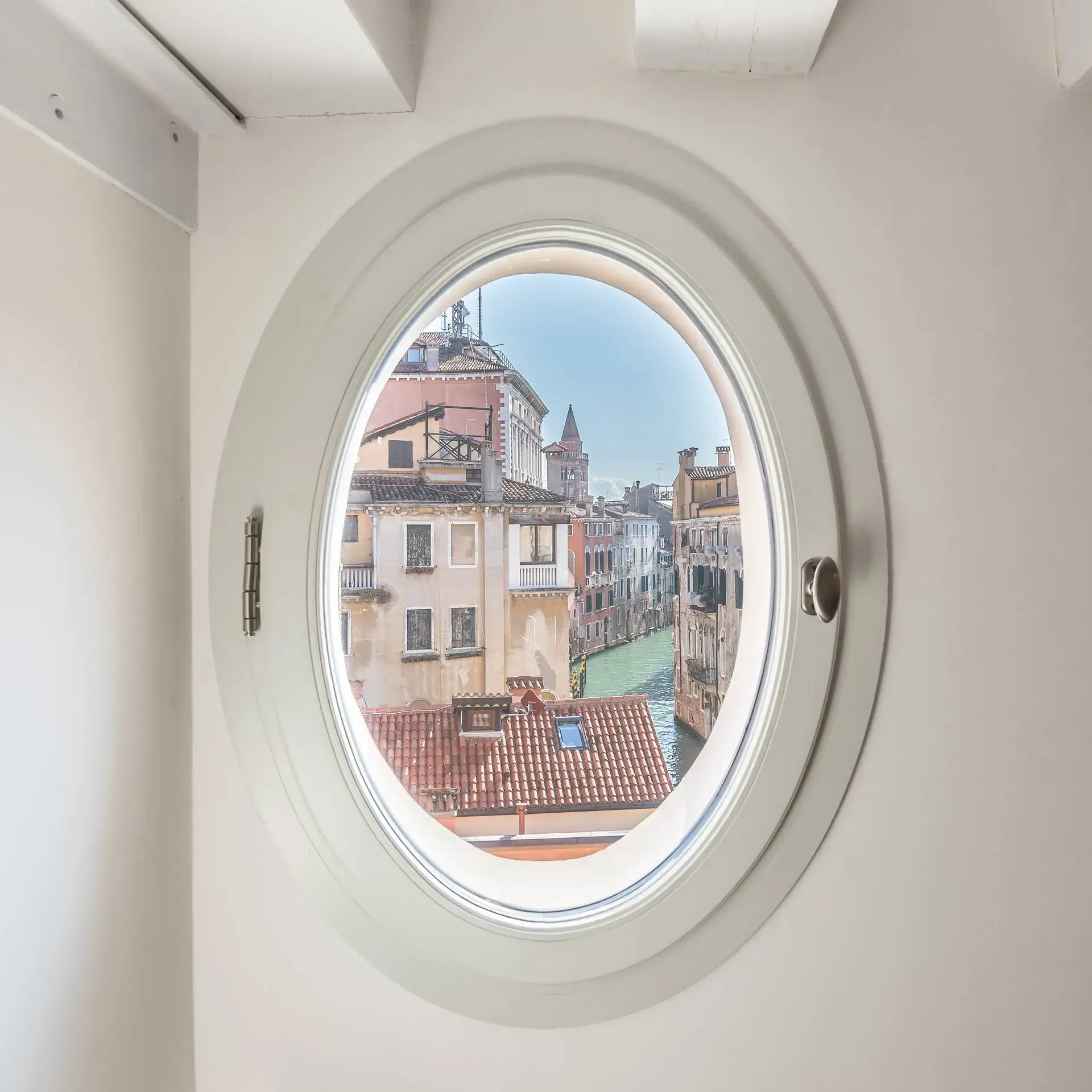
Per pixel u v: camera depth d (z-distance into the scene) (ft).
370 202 2.45
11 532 1.71
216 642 2.46
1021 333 2.39
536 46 2.43
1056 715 2.39
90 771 1.99
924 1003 2.41
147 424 2.25
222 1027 2.47
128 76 2.12
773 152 2.40
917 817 2.40
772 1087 2.43
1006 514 2.39
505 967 2.40
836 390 2.40
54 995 1.85
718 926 2.42
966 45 2.38
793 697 2.39
